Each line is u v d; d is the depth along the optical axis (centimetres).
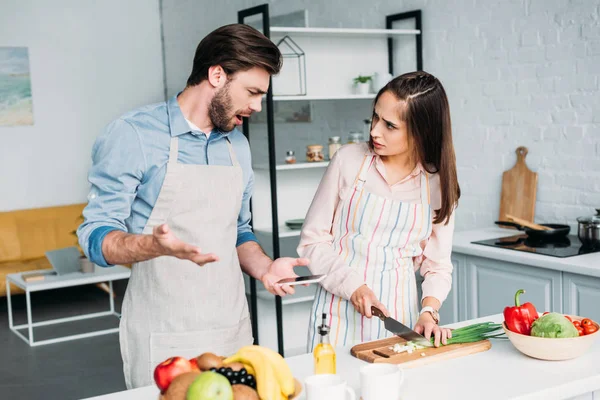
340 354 189
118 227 184
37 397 392
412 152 214
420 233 221
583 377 166
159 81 741
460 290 360
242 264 215
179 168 194
